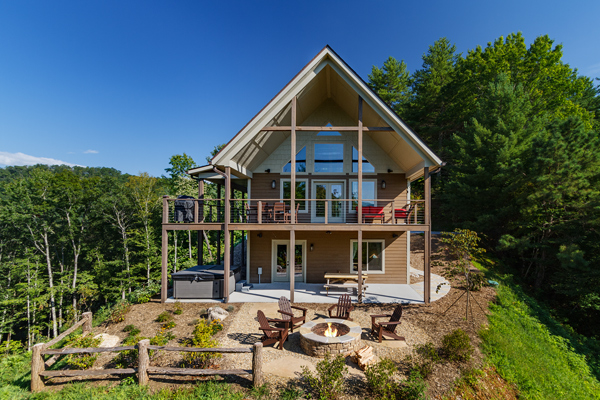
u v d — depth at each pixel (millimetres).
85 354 6965
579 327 14672
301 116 14289
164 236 11695
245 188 17984
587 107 27734
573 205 15164
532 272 18891
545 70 22234
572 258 13875
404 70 35188
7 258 26703
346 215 14617
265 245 14641
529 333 10422
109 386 6168
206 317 9781
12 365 8414
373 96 11172
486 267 16797
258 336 8336
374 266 14594
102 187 28609
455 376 6668
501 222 19516
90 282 24844
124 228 26172
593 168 15289
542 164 15930
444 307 10883
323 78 12594
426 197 11305
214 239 31328
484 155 19953
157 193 27984
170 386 6066
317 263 14594
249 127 11250
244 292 12695
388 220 14484
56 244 26359
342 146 14750
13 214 23938
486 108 20828
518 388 7250
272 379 6203
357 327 8016
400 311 8211
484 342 8516
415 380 5988
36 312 23703
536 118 18766
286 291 12883
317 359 7066
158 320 9547
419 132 29062
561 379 8484
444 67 31016
